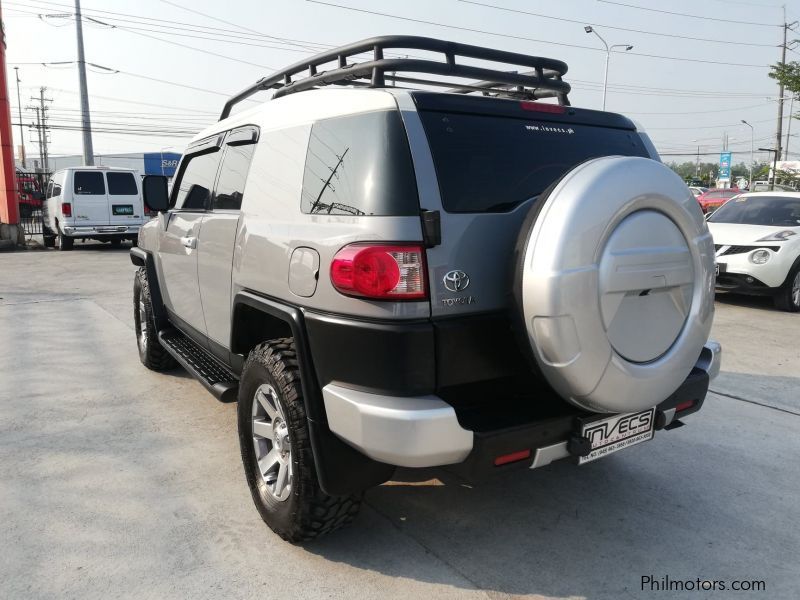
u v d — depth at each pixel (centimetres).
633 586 253
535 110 280
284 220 276
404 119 238
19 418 428
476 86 358
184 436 399
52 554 269
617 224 226
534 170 267
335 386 238
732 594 249
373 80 282
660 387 246
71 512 303
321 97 276
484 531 291
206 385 349
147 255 501
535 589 250
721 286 848
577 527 296
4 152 1650
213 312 360
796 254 799
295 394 254
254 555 269
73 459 363
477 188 246
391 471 256
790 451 385
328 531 268
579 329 220
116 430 408
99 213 1570
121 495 321
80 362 568
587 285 218
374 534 287
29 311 804
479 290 238
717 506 318
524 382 255
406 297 222
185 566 261
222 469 352
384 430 219
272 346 275
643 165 237
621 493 330
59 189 1580
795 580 259
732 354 608
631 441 265
